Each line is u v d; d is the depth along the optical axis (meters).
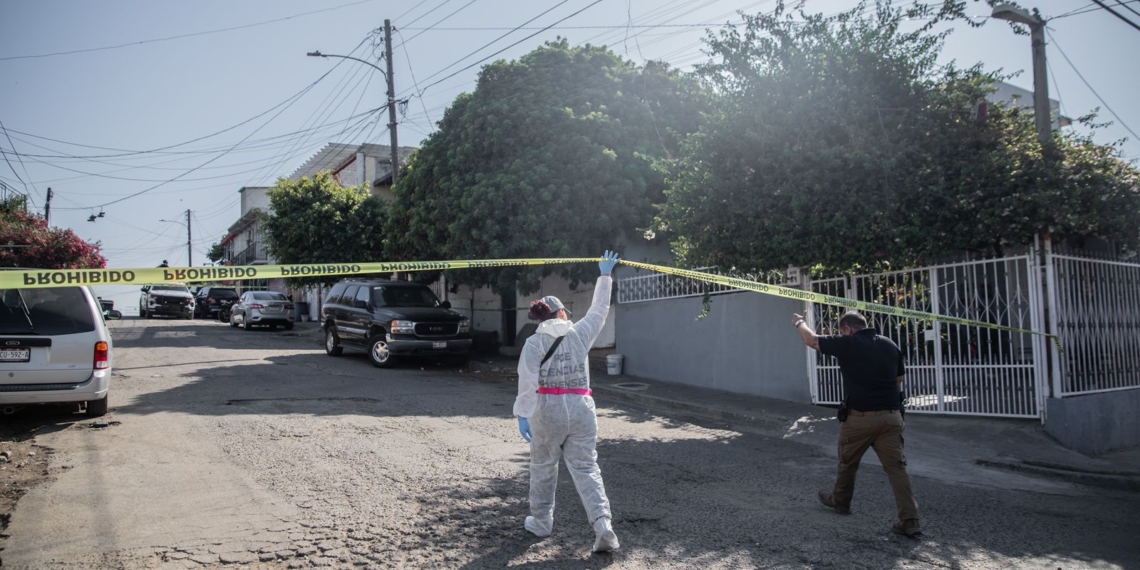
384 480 6.23
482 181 14.74
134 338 22.14
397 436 8.02
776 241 8.73
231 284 38.22
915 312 7.64
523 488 6.05
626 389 12.29
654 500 5.89
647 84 15.76
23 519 5.10
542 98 15.04
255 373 13.42
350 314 16.28
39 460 6.79
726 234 9.18
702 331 12.50
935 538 5.10
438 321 15.23
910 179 8.39
